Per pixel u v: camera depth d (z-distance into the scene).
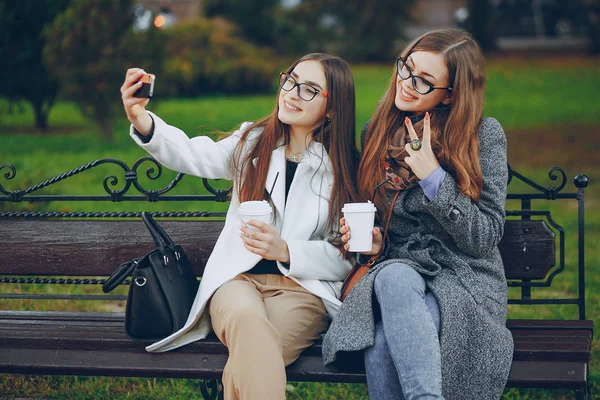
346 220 2.85
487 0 32.25
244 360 2.66
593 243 6.19
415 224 3.00
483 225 2.82
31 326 3.06
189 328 2.87
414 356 2.56
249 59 19.86
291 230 3.05
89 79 10.98
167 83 12.60
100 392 3.59
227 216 3.13
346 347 2.72
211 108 15.91
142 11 11.48
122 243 3.35
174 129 3.00
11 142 11.10
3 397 3.52
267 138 3.12
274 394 2.63
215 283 2.96
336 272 3.02
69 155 9.88
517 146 11.19
